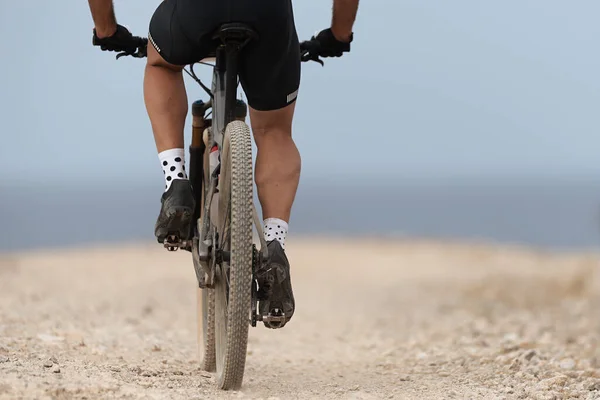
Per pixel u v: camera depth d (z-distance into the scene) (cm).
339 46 1683
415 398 1645
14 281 4528
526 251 10250
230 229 1463
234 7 1409
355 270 7550
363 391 1756
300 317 4084
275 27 1430
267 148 1573
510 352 2328
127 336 2575
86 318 3020
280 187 1556
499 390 1736
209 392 1570
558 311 4044
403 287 5847
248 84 1520
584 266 6153
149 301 4103
